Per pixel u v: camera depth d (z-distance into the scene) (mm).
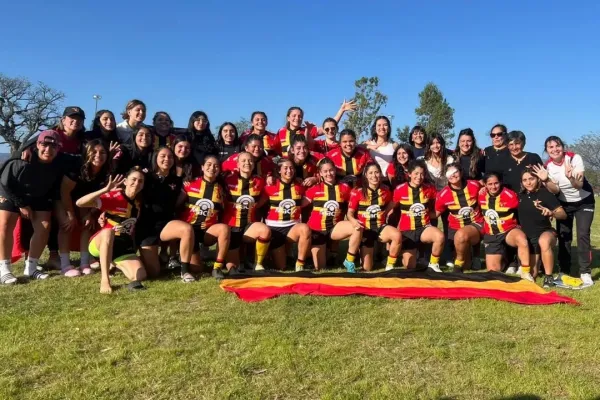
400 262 7676
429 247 7875
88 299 5172
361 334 4270
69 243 6438
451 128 44188
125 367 3582
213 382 3383
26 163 5855
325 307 4977
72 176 6199
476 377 3514
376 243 7875
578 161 6320
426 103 44312
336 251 7535
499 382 3443
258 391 3283
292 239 6828
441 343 4117
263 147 7262
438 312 4930
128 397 3199
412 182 7098
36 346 3902
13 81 48844
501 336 4316
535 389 3354
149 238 6184
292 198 6895
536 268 6766
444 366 3703
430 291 5574
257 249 6652
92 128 7043
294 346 3982
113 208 5938
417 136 8359
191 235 6031
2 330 4230
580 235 6477
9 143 49969
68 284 5793
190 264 6207
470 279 6238
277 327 4371
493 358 3830
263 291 5422
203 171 6359
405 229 7148
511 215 6816
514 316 4832
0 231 5844
